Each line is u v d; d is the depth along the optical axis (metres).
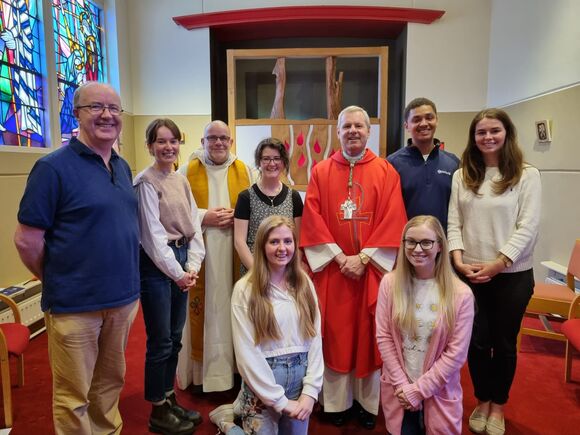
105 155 1.56
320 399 2.20
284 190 2.16
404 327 1.65
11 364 2.74
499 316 1.92
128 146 4.88
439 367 1.58
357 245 2.01
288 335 1.61
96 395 1.72
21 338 2.20
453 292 1.62
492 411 2.02
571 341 2.21
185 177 2.12
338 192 2.01
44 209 1.39
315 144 4.36
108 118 1.47
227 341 2.25
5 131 3.16
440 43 4.68
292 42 5.29
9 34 3.21
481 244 1.88
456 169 2.12
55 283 1.46
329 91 4.45
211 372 2.25
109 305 1.53
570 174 3.33
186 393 2.38
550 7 3.56
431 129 2.06
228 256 2.22
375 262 1.93
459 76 4.71
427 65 4.70
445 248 1.63
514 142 1.84
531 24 3.85
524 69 3.98
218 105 5.30
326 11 4.58
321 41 5.28
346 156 2.04
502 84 4.39
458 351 1.58
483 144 1.85
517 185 1.84
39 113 3.57
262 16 4.66
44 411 2.21
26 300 3.08
